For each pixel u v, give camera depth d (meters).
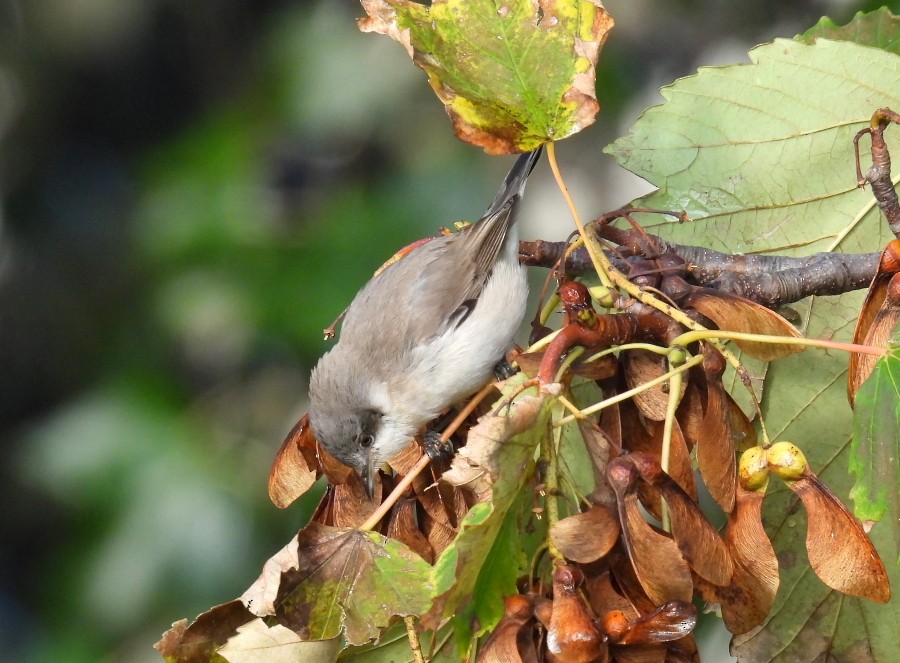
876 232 3.63
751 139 3.64
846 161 3.63
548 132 3.57
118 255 5.51
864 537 3.50
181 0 5.66
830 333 3.62
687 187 3.64
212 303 4.40
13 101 5.70
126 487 4.32
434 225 4.66
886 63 3.62
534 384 3.51
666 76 5.07
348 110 4.92
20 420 5.27
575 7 3.57
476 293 3.72
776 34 4.93
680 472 3.52
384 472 3.58
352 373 3.70
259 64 5.45
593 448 3.54
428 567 3.52
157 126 5.80
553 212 5.27
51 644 4.21
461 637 3.51
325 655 3.52
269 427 4.43
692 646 3.50
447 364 3.70
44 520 5.20
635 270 3.57
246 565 4.23
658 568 3.49
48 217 5.61
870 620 3.59
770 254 3.64
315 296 4.40
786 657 3.60
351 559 3.52
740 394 3.62
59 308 5.38
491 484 3.49
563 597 3.49
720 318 3.54
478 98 3.57
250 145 4.79
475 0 3.57
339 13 5.09
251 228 4.54
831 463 3.62
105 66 5.73
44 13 5.65
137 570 4.21
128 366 4.56
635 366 3.54
